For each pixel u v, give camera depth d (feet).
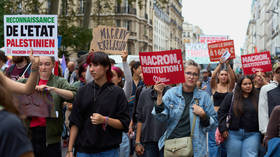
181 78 15.16
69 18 86.69
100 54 13.51
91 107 13.46
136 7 178.40
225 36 55.98
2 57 19.65
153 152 17.35
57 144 15.07
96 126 13.32
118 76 18.99
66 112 26.68
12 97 7.13
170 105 14.69
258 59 32.07
